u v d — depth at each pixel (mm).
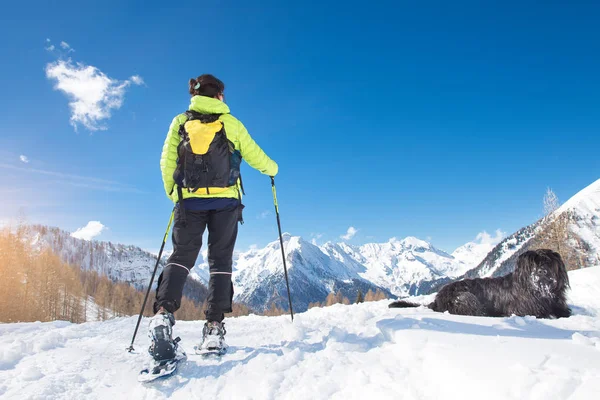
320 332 3441
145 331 4344
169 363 2602
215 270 3131
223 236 3135
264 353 2904
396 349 2578
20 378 2541
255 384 2367
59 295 59938
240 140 3189
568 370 1804
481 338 2459
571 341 2385
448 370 2029
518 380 1765
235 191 3223
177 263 2953
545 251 4457
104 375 2668
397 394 1977
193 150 2885
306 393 2143
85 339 3869
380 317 4062
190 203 3031
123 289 89625
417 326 2969
